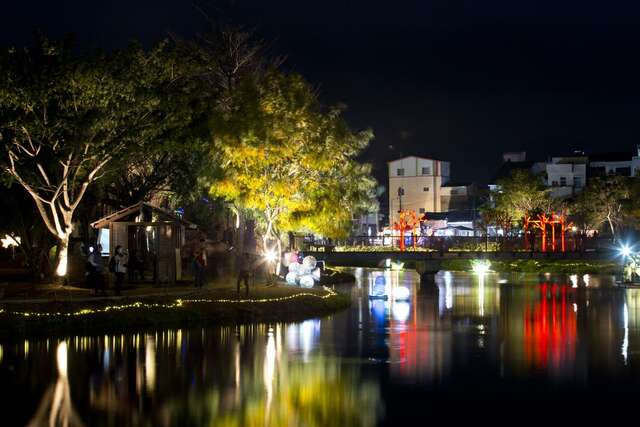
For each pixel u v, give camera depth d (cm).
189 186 5134
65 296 3597
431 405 1828
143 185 5147
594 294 4884
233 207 5028
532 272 7694
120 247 3731
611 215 9825
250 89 4503
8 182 4009
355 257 8131
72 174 4356
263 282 4644
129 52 4047
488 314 3728
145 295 3653
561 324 3309
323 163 4500
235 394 1936
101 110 3934
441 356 2489
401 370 2250
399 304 4300
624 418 1709
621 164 12144
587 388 2006
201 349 2625
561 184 11856
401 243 9388
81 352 2564
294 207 4600
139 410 1777
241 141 4356
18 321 2983
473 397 1903
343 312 3869
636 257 5962
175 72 4481
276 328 3219
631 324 3297
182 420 1689
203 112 4703
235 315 3553
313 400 1872
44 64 3809
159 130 4175
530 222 9800
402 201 12712
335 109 4634
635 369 2244
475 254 8531
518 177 10569
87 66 3838
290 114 4441
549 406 1817
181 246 4356
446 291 5244
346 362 2370
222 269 4688
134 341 2823
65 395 1927
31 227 4772
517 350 2597
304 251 8150
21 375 2169
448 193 12656
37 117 3822
